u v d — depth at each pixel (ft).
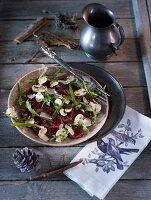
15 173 1.70
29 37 2.29
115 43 2.01
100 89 1.93
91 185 1.65
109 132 1.80
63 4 2.50
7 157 1.76
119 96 1.95
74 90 1.92
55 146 1.77
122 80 2.10
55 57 2.05
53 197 1.64
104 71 2.03
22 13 2.44
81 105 1.85
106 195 1.65
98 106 1.85
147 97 2.02
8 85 2.05
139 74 2.12
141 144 1.81
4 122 1.89
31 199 1.63
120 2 2.52
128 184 1.69
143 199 1.64
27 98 1.88
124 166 1.72
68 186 1.67
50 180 1.69
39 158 1.75
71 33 2.31
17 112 1.82
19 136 1.84
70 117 1.82
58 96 1.87
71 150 1.78
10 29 2.34
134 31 2.35
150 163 1.76
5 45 2.25
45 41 2.23
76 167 1.71
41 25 2.33
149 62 2.09
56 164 1.73
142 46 2.19
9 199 1.63
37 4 2.50
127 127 1.87
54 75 1.97
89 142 1.75
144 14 2.33
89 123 1.79
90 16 2.07
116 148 1.79
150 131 1.86
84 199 1.63
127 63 2.17
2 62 2.16
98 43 2.01
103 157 1.76
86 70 2.04
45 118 1.80
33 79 1.94
